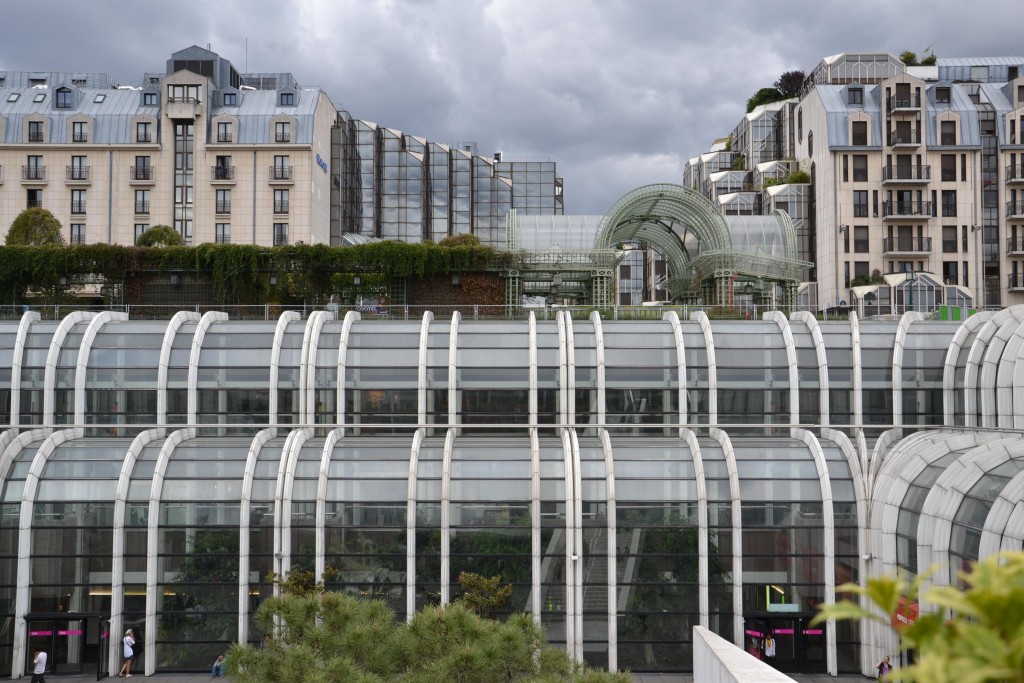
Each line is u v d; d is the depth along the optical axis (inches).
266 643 784.9
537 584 1282.0
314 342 1551.4
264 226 3420.3
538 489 1299.2
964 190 3339.1
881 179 3358.8
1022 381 1311.5
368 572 1300.4
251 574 1311.5
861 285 3270.2
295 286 2279.8
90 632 1280.8
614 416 1530.5
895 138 3339.1
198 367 1546.5
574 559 1275.8
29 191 3376.0
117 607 1283.2
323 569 1296.8
